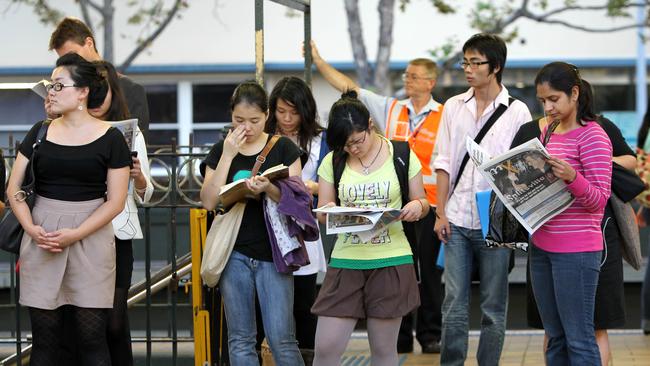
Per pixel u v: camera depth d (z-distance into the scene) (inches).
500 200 429.7
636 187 435.5
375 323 419.8
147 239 522.0
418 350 657.6
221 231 432.5
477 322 812.0
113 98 456.1
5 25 1572.3
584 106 413.4
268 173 418.3
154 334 727.7
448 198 503.5
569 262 410.6
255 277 435.5
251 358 435.2
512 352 634.2
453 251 498.6
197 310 481.7
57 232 405.1
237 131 434.0
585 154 408.8
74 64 416.2
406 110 644.7
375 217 399.9
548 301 426.9
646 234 1043.3
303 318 499.5
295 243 429.1
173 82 1610.5
